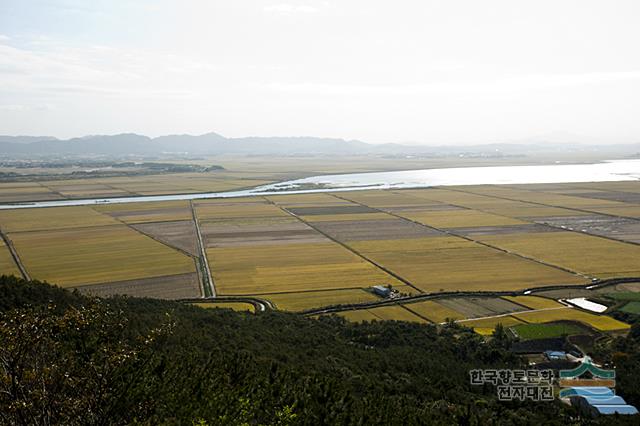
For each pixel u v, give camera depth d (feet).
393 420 127.85
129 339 135.85
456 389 171.83
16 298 185.06
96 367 80.02
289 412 111.96
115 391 81.30
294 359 174.70
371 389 155.84
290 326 234.99
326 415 125.08
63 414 74.95
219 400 109.70
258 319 242.58
